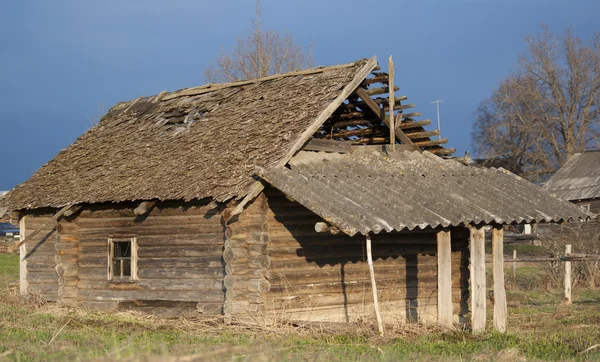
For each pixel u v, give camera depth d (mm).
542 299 23469
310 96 18891
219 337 14742
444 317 16469
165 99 23938
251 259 16953
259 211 16984
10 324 15680
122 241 19344
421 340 14836
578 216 18719
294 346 13078
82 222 20188
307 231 17531
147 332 15336
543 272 28359
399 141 20984
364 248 18297
